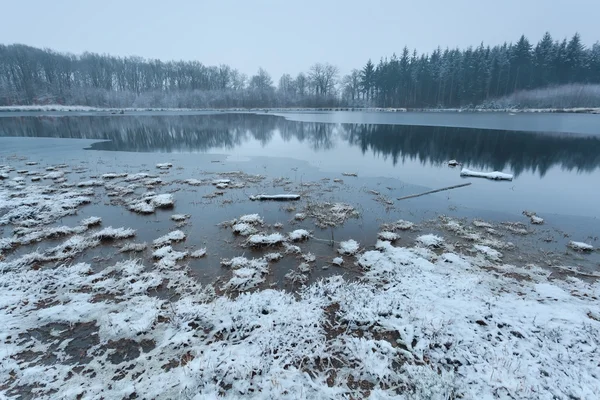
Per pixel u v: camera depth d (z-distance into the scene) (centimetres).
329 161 2261
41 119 5341
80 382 484
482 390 462
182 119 5769
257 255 882
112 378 492
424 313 616
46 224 1084
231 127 4553
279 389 469
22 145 2867
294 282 756
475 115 5800
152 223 1105
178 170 1944
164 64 10206
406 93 8250
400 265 808
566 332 562
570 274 782
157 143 3116
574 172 1948
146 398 457
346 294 683
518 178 1803
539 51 7238
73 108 7269
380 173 1905
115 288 712
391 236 983
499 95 7094
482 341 550
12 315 620
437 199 1398
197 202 1330
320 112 7888
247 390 470
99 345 555
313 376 497
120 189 1483
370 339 569
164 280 754
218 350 540
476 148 2769
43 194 1398
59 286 720
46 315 621
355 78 9794
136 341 563
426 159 2345
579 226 1108
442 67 7612
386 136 3600
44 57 8281
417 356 528
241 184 1606
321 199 1374
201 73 10088
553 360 508
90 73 8681
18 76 7688
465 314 611
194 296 691
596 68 6762
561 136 3331
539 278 755
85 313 629
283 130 4219
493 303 644
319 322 611
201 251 884
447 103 7506
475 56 7406
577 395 448
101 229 1049
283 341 560
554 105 6138
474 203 1350
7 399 453
